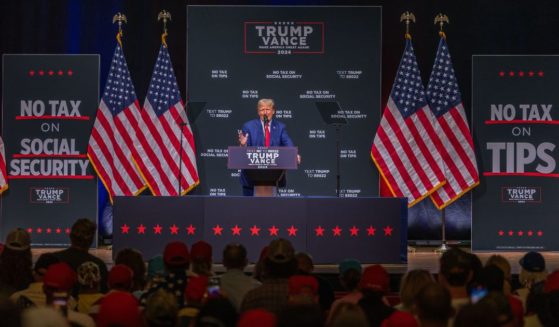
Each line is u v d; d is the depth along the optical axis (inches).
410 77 755.4
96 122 749.3
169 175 747.4
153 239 567.2
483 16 787.4
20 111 752.3
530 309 289.0
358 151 758.5
